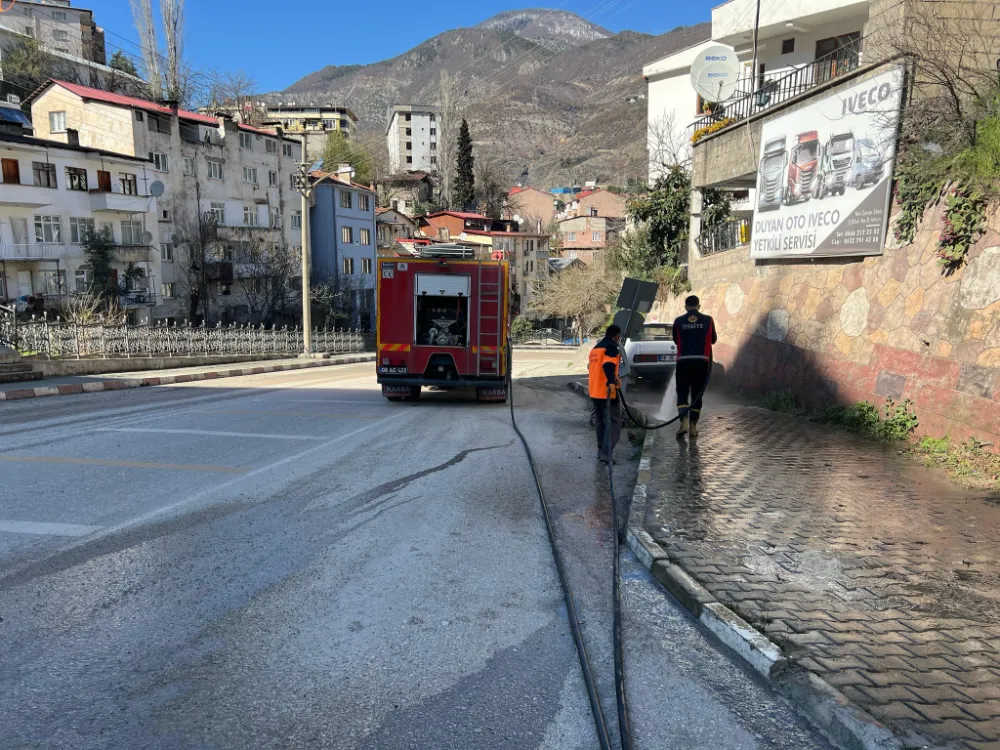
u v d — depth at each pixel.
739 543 5.13
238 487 6.68
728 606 4.08
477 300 13.60
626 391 14.88
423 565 4.83
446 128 104.81
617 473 7.79
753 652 3.57
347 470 7.52
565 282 47.06
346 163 81.44
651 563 4.82
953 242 8.01
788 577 4.50
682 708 3.21
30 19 73.44
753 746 2.94
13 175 32.47
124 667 3.40
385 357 13.69
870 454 8.02
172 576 4.51
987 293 7.45
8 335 18.31
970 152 7.89
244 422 10.70
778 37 21.70
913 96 9.30
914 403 8.45
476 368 13.71
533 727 3.03
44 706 3.06
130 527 5.44
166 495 6.34
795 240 12.09
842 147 10.69
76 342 20.48
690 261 20.95
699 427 9.73
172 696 3.17
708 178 18.28
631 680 3.45
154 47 49.09
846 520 5.64
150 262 40.00
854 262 10.42
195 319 43.91
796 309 12.01
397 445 9.04
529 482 7.26
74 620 3.87
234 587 4.37
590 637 3.87
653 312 25.11
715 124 18.89
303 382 19.23
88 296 30.67
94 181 36.56
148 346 23.70
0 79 53.88
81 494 6.33
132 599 4.16
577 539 5.51
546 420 11.81
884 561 4.77
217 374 21.50
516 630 3.91
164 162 42.91
